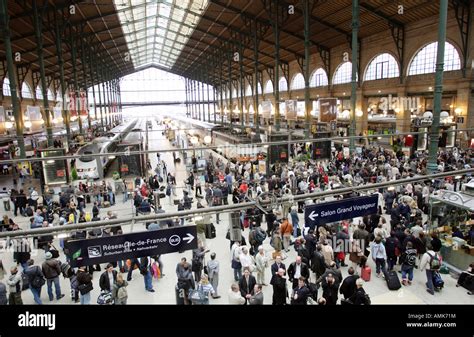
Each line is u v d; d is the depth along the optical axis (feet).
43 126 124.06
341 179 54.85
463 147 73.82
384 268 32.45
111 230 36.45
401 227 34.83
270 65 163.43
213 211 18.29
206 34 142.31
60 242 39.86
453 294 31.07
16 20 81.10
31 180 78.89
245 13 104.58
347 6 83.15
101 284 27.58
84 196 54.65
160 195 55.88
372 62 101.50
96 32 121.90
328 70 120.16
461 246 34.73
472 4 71.67
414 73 87.81
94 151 68.33
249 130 122.31
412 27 85.76
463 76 74.28
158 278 35.09
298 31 108.47
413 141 66.03
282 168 61.93
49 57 121.60
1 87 104.73
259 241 35.83
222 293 31.89
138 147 67.77
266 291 32.22
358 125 107.14
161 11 126.31
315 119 131.34
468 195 35.76
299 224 44.75
